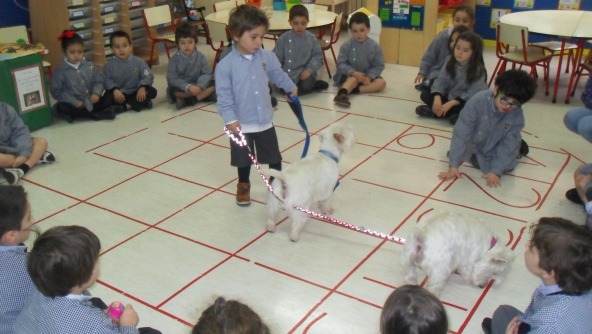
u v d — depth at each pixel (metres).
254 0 6.34
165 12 6.11
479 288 2.47
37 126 4.38
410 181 3.46
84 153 3.94
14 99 4.16
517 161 3.69
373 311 2.33
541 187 3.37
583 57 5.88
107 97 4.66
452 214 2.34
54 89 4.53
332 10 6.85
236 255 2.73
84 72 4.55
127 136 4.25
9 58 4.08
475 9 6.74
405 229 2.93
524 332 1.67
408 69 6.00
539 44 5.31
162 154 3.91
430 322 1.26
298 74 5.12
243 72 2.93
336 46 6.86
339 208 3.14
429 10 5.80
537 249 1.61
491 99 3.37
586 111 3.62
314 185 2.73
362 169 3.62
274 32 5.40
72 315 1.53
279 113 4.68
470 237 2.30
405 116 4.57
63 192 3.38
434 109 4.41
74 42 4.45
